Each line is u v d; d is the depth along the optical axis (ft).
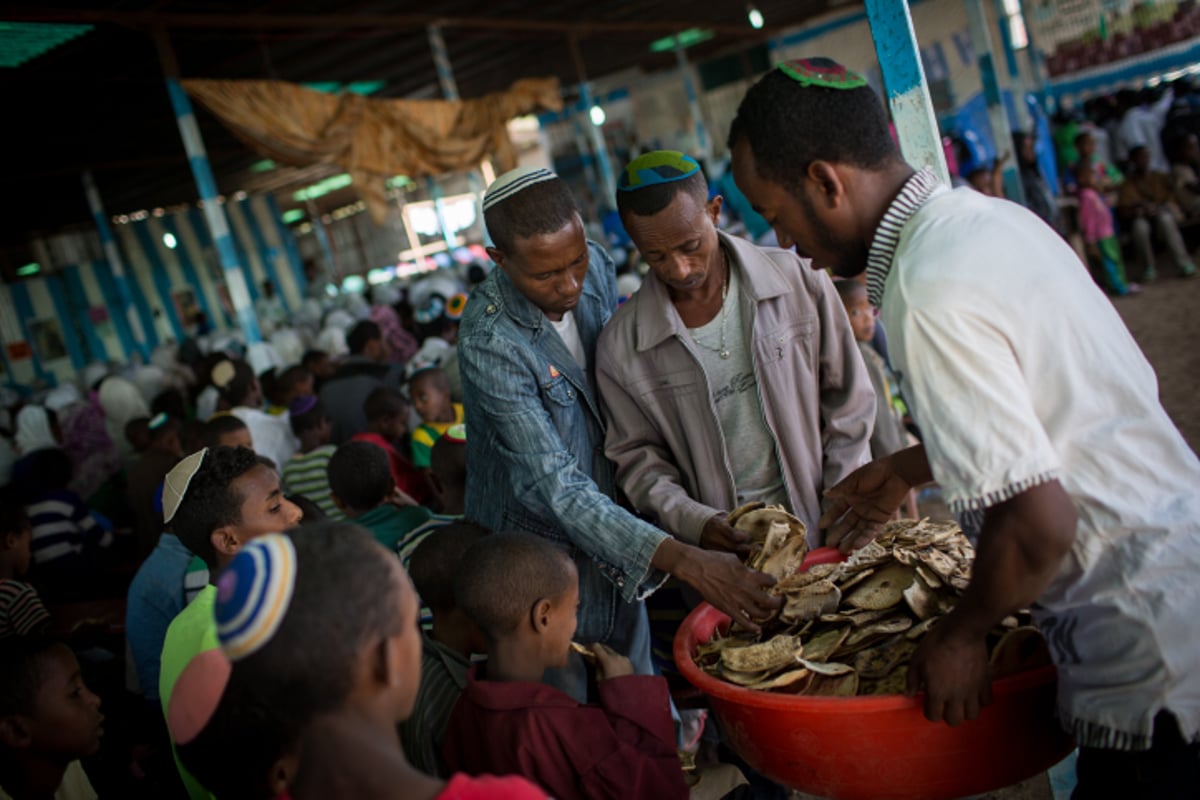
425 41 36.09
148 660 9.38
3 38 22.54
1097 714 4.40
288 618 3.26
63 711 6.55
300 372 18.56
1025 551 4.07
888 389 12.02
